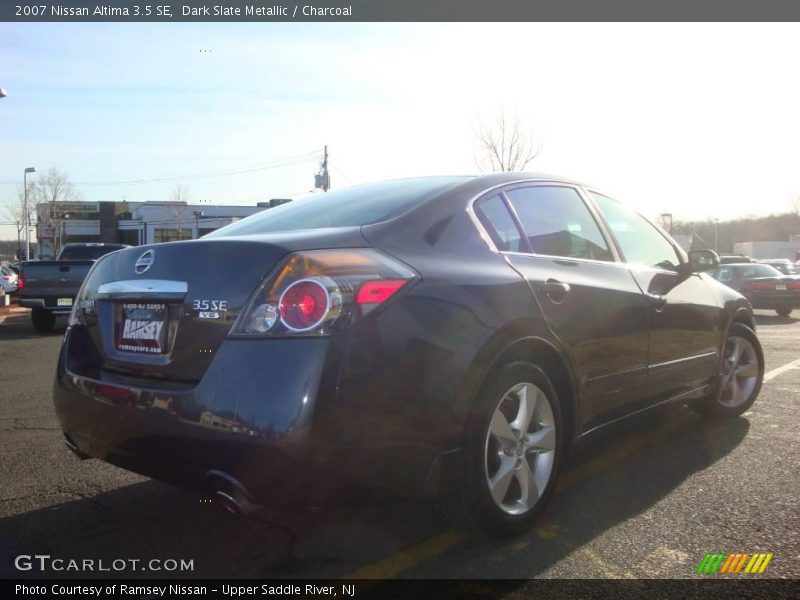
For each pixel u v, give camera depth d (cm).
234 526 338
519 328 308
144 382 286
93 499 373
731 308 506
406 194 340
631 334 385
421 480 272
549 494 334
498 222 340
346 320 252
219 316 267
